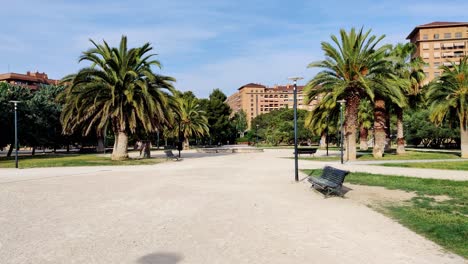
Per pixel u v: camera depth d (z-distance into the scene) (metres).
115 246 6.91
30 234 7.79
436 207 10.51
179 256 6.30
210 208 10.56
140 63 31.20
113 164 28.34
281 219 9.13
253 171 21.98
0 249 6.75
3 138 40.41
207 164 28.42
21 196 12.90
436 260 6.07
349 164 26.28
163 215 9.64
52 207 10.80
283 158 35.47
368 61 29.88
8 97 41.22
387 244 6.99
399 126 39.22
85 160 32.38
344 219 9.11
